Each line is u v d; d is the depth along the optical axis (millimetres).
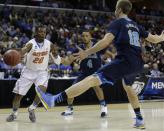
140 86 10312
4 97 8547
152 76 10703
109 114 6840
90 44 6684
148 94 10477
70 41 14016
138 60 4609
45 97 4340
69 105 6793
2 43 11859
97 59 6672
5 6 15570
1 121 5855
